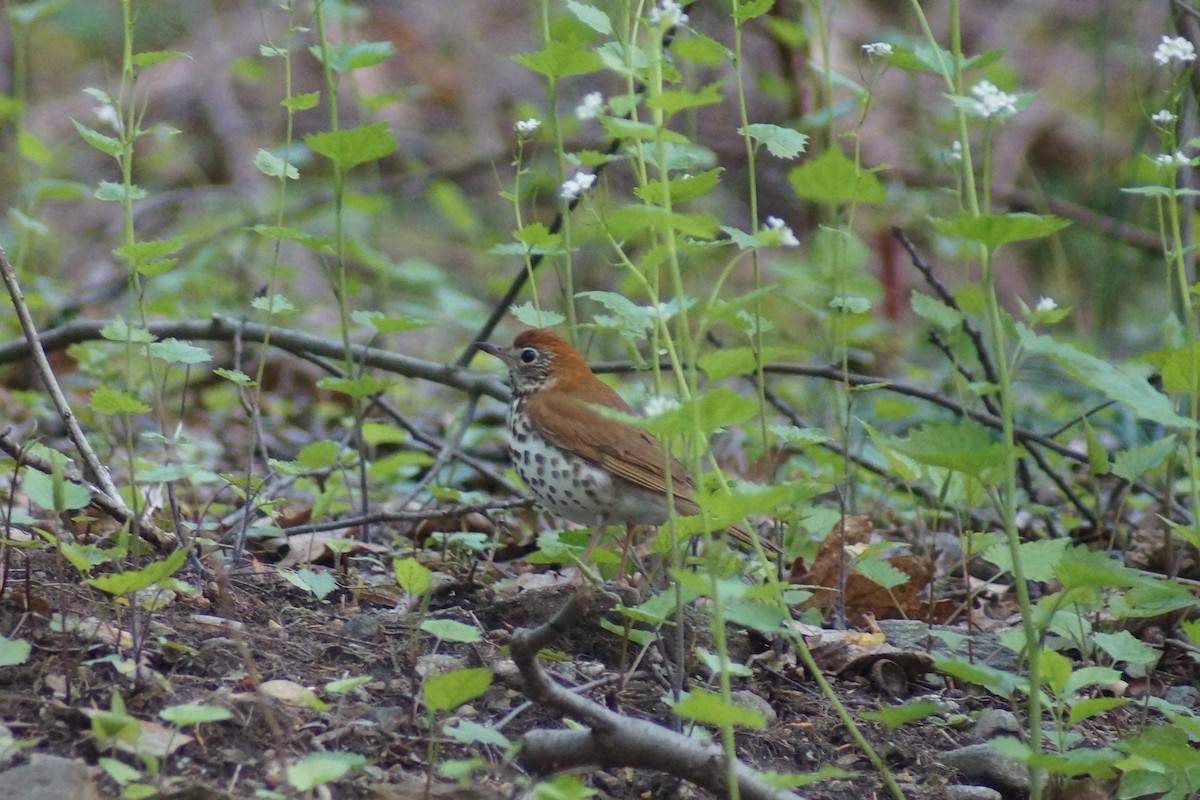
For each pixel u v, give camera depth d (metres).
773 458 12.95
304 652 8.42
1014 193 19.78
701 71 20.73
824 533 10.20
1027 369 15.83
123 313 19.77
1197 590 10.60
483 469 13.43
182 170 25.12
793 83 17.83
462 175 22.55
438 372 13.38
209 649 8.06
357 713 7.66
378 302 19.14
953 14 7.18
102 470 9.62
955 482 9.68
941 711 8.02
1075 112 24.45
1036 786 6.87
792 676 9.30
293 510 13.02
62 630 7.44
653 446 11.12
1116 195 20.58
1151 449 9.23
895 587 10.74
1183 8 13.36
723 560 8.24
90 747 6.73
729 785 6.53
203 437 15.71
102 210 24.66
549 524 14.47
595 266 21.00
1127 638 7.96
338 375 13.59
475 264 24.52
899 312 20.50
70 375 17.94
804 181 6.54
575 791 6.24
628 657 9.09
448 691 6.48
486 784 7.07
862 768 8.26
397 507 13.20
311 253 23.25
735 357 6.49
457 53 27.31
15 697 7.09
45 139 25.25
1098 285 20.56
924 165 19.72
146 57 8.56
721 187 23.28
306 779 5.98
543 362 11.73
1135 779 7.51
